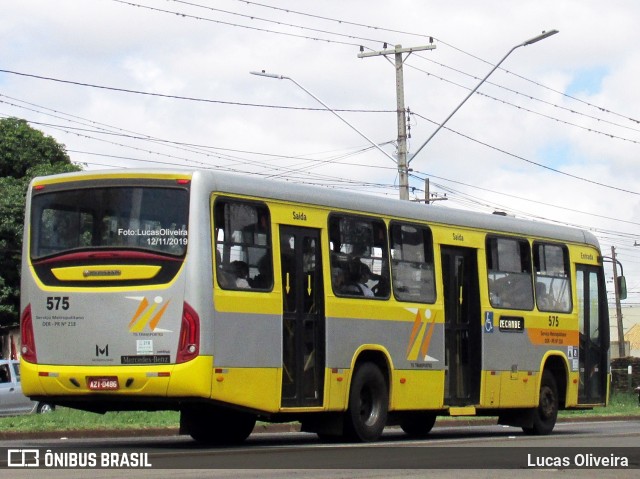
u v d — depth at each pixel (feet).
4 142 135.95
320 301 54.80
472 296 65.05
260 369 51.01
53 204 51.55
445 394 62.59
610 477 40.27
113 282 49.57
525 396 68.03
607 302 75.92
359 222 57.57
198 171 49.34
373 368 57.77
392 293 59.06
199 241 48.62
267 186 52.49
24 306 51.57
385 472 39.93
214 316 48.80
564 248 72.54
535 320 69.10
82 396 49.65
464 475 39.55
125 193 50.03
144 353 48.70
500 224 67.41
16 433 60.23
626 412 108.88
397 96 108.47
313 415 57.41
